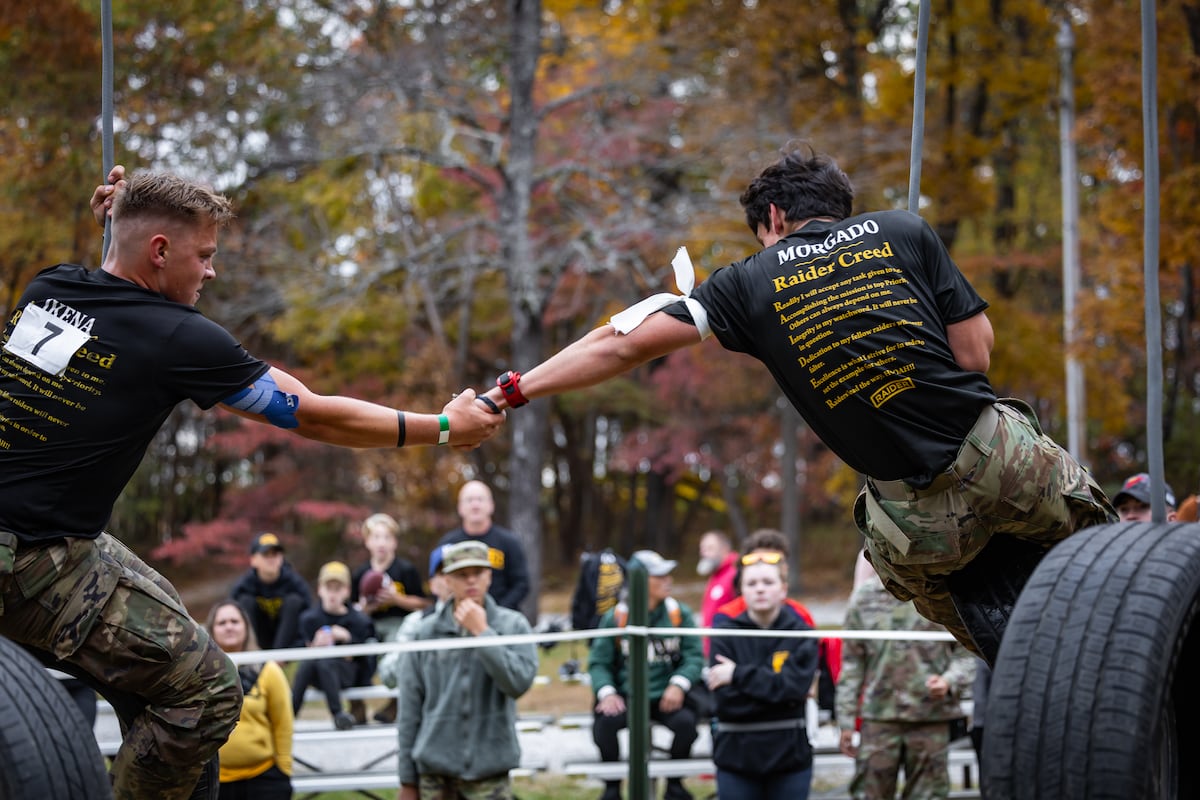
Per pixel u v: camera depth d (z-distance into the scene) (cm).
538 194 2772
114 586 391
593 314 3300
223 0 2255
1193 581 346
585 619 1126
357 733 957
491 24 2683
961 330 399
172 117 2281
